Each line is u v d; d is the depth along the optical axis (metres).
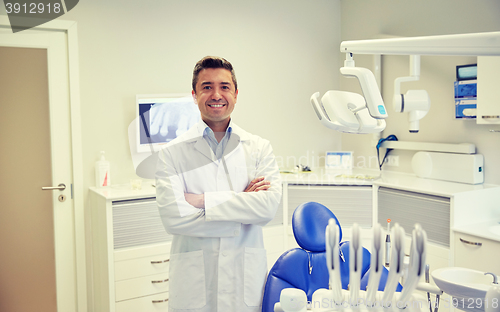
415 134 3.12
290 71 3.59
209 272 1.55
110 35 2.83
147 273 2.54
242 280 1.56
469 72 2.62
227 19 3.26
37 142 2.70
